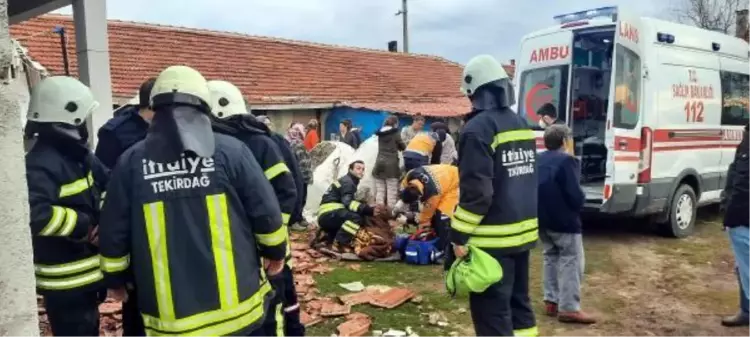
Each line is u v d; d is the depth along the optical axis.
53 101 2.99
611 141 7.42
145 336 2.68
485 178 3.54
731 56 9.57
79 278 3.15
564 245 5.14
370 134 18.97
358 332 4.80
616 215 8.08
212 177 2.44
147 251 2.39
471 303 3.84
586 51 8.71
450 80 27.03
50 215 2.88
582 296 5.97
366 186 9.84
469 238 3.69
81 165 3.14
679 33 8.47
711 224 9.55
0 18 1.77
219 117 3.52
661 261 7.27
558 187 5.00
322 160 10.51
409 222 7.75
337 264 7.11
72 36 16.05
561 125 5.14
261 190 2.54
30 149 3.02
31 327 1.90
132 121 3.83
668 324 5.21
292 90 19.69
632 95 7.71
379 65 25.31
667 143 8.12
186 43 19.58
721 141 9.23
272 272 2.76
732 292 6.08
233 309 2.45
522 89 8.89
